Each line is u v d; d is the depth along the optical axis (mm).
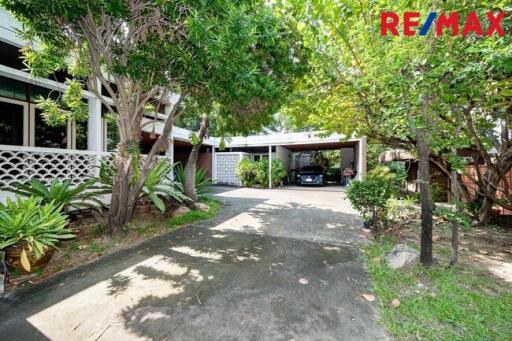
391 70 2705
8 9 2963
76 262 3418
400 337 1928
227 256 3602
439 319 2129
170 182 7230
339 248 3900
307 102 4672
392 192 4680
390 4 2691
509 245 3959
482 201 5465
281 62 4520
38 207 3375
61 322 2127
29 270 2840
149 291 2625
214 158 15367
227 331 2006
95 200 4980
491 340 1893
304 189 12773
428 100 2945
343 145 14383
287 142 13438
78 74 4617
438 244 3986
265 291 2615
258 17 3605
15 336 1960
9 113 5914
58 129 6906
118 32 3824
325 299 2461
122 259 3514
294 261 3406
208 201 8141
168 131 4848
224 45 2748
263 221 5746
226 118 6238
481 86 2781
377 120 4336
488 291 2578
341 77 3777
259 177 13555
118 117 4438
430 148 3096
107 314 2232
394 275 2896
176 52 3027
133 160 4336
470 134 4117
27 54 4016
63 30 3502
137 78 3590
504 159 4770
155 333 1986
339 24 3223
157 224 5445
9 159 4633
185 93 4578
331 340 1901
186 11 2861
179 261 3426
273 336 1947
